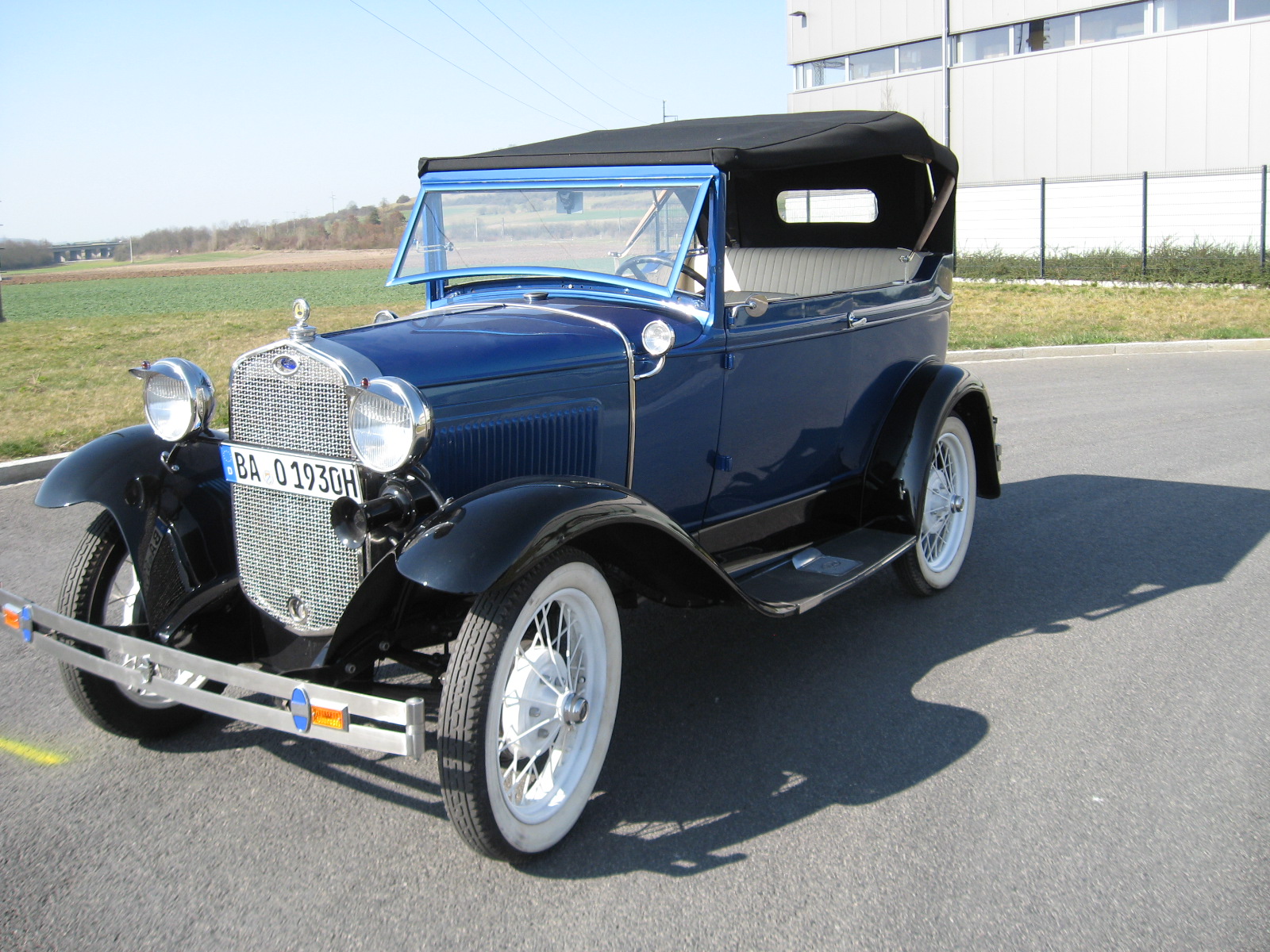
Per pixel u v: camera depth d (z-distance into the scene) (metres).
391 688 2.83
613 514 2.69
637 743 3.32
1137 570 5.02
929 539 4.80
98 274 59.88
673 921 2.43
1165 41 21.73
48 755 3.21
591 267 3.71
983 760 3.20
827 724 3.45
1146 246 22.19
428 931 2.38
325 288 38.97
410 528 2.60
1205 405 9.09
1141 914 2.44
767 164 3.53
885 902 2.49
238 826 2.83
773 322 3.76
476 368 2.92
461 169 3.97
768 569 3.84
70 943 2.33
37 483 6.71
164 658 2.59
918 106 26.17
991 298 18.73
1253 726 3.40
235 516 3.06
